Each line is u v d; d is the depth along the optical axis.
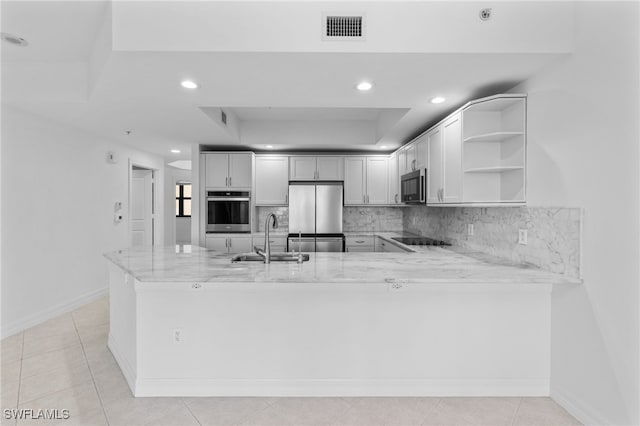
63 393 2.20
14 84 2.82
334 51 1.88
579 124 1.87
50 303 3.56
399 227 5.63
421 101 2.76
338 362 2.23
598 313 1.79
